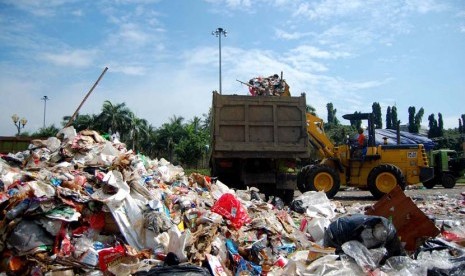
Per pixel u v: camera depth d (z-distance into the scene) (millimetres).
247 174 10211
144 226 4867
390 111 60500
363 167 13961
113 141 8172
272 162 10430
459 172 19359
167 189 6641
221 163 10383
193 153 42000
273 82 11891
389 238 4793
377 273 4363
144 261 4312
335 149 14031
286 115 10125
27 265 4156
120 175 5648
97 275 4137
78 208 4754
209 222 5352
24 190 4781
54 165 6422
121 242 4781
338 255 4641
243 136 10039
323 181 12719
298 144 10078
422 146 13961
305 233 6418
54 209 4457
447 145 43406
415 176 13914
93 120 43125
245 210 6238
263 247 5242
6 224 4258
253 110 10078
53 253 4305
